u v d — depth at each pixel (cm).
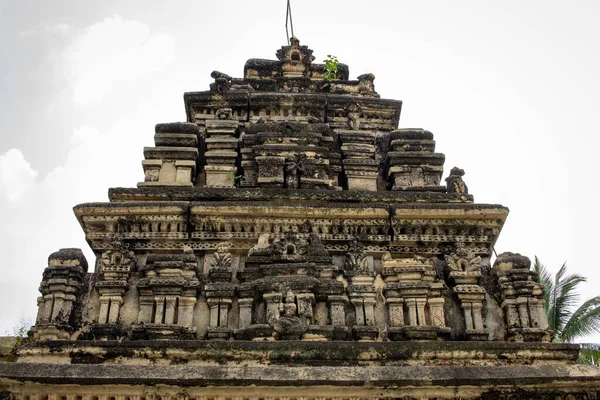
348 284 886
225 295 857
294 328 814
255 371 717
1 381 698
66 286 845
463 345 786
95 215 917
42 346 755
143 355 749
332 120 1224
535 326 862
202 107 1220
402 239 949
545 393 746
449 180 1059
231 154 1075
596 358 1961
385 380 716
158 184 1010
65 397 703
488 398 735
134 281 878
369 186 1078
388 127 1237
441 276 932
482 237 961
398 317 866
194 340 770
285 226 943
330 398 717
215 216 935
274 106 1221
